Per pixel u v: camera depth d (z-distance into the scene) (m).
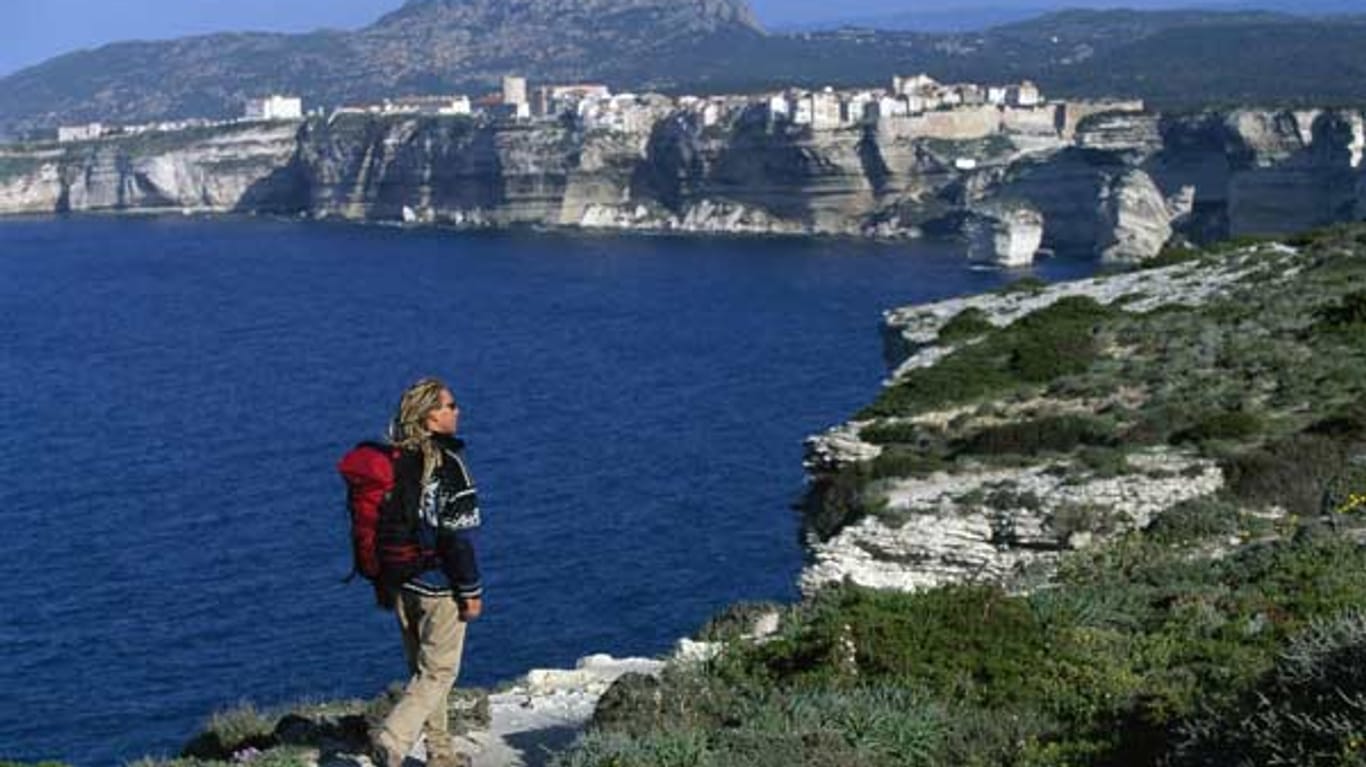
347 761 13.48
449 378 127.62
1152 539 28.25
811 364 131.38
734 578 63.81
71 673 52.94
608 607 59.56
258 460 93.12
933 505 33.28
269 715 15.97
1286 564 20.08
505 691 16.94
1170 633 16.45
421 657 11.70
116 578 65.62
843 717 13.28
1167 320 49.53
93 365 141.12
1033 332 49.50
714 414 107.62
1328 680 11.55
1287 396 37.91
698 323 163.75
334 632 57.38
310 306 189.12
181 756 15.32
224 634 57.34
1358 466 29.83
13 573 66.62
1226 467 31.89
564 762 12.78
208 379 130.12
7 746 45.84
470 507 11.49
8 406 117.31
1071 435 37.25
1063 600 17.81
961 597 16.28
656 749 12.51
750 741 12.73
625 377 126.25
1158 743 12.59
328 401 116.75
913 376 45.75
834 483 37.03
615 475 86.44
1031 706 13.97
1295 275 56.25
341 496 81.81
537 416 107.75
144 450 97.12
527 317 172.88
